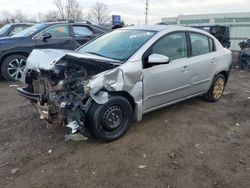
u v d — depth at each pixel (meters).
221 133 4.25
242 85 7.82
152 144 3.78
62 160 3.36
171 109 5.18
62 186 2.90
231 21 26.97
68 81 3.40
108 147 3.67
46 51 3.57
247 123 4.71
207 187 2.91
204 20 30.31
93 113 3.50
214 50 5.38
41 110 3.60
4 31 10.15
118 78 3.55
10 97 5.93
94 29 8.57
